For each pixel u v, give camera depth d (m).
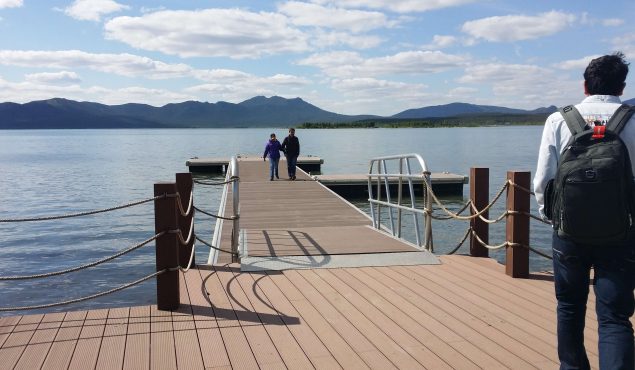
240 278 5.81
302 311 4.72
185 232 6.19
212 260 6.84
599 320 2.85
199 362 3.69
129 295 9.07
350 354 3.80
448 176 21.72
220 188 25.08
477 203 6.79
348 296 5.15
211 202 20.59
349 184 20.84
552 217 2.94
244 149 69.94
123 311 4.71
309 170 30.05
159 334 4.18
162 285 4.70
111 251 12.60
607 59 2.99
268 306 4.86
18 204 20.81
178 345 3.98
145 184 27.58
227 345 3.98
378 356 3.76
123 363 3.67
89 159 48.91
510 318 4.50
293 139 18.47
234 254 6.63
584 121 2.88
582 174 2.71
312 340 4.07
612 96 2.97
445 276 5.87
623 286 2.76
